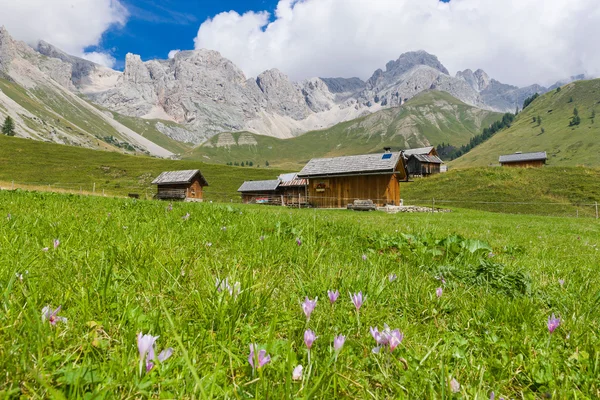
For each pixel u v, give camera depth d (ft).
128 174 382.01
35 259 11.83
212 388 5.38
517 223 79.00
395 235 27.66
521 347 8.90
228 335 7.87
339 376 6.20
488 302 12.37
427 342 8.82
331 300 8.21
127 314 8.17
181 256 14.19
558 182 228.22
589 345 9.02
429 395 6.23
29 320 6.64
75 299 8.72
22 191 50.93
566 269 21.16
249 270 12.40
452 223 66.49
